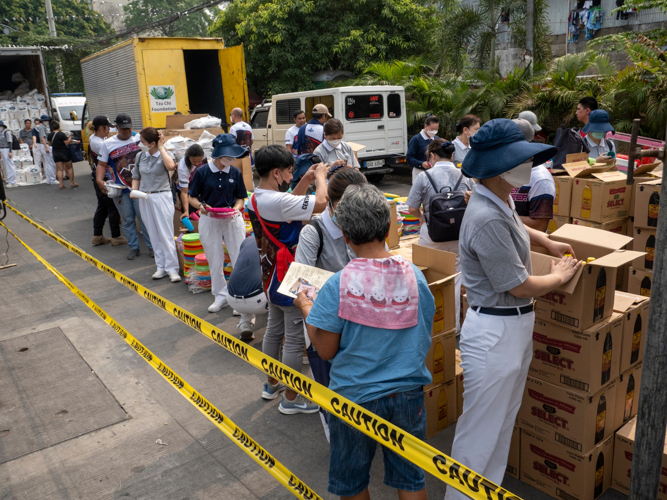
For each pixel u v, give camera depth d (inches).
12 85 731.4
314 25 724.7
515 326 87.7
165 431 131.8
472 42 597.6
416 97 531.2
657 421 64.8
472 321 90.2
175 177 264.1
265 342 138.0
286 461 119.0
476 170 83.5
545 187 139.3
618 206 169.9
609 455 103.5
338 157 221.8
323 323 73.8
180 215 273.6
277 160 122.1
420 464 59.7
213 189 193.6
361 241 73.7
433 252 124.7
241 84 443.5
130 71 431.5
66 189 526.9
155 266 271.9
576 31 621.0
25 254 304.7
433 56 685.9
